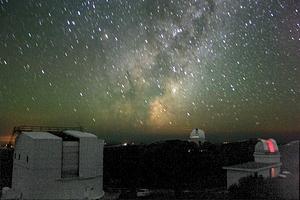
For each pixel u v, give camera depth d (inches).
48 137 1091.9
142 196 1124.5
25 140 1123.9
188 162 1530.5
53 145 1082.1
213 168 1502.2
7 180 1418.6
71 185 1096.2
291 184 892.0
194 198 972.6
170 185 1328.7
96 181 1190.3
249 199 884.6
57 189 1069.1
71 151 1124.5
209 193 1028.5
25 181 1084.5
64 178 1085.1
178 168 1476.4
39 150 1057.5
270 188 896.9
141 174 1488.7
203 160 1546.5
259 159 1141.7
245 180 981.8
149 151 1651.1
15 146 1218.6
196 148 1701.5
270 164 1084.5
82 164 1130.7
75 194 1100.5
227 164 1529.3
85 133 1239.5
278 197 845.2
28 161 1078.4
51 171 1066.7
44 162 1059.9
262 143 1149.1
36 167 1046.4
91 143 1173.1
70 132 1221.1
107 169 1583.4
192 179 1385.3
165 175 1437.0
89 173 1148.5
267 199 847.1
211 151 1660.9
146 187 1359.5
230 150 1664.6
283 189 878.4
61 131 1262.3
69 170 1116.5
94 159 1179.9
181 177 1407.5
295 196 837.2
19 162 1159.6
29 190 1042.1
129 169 1546.5
